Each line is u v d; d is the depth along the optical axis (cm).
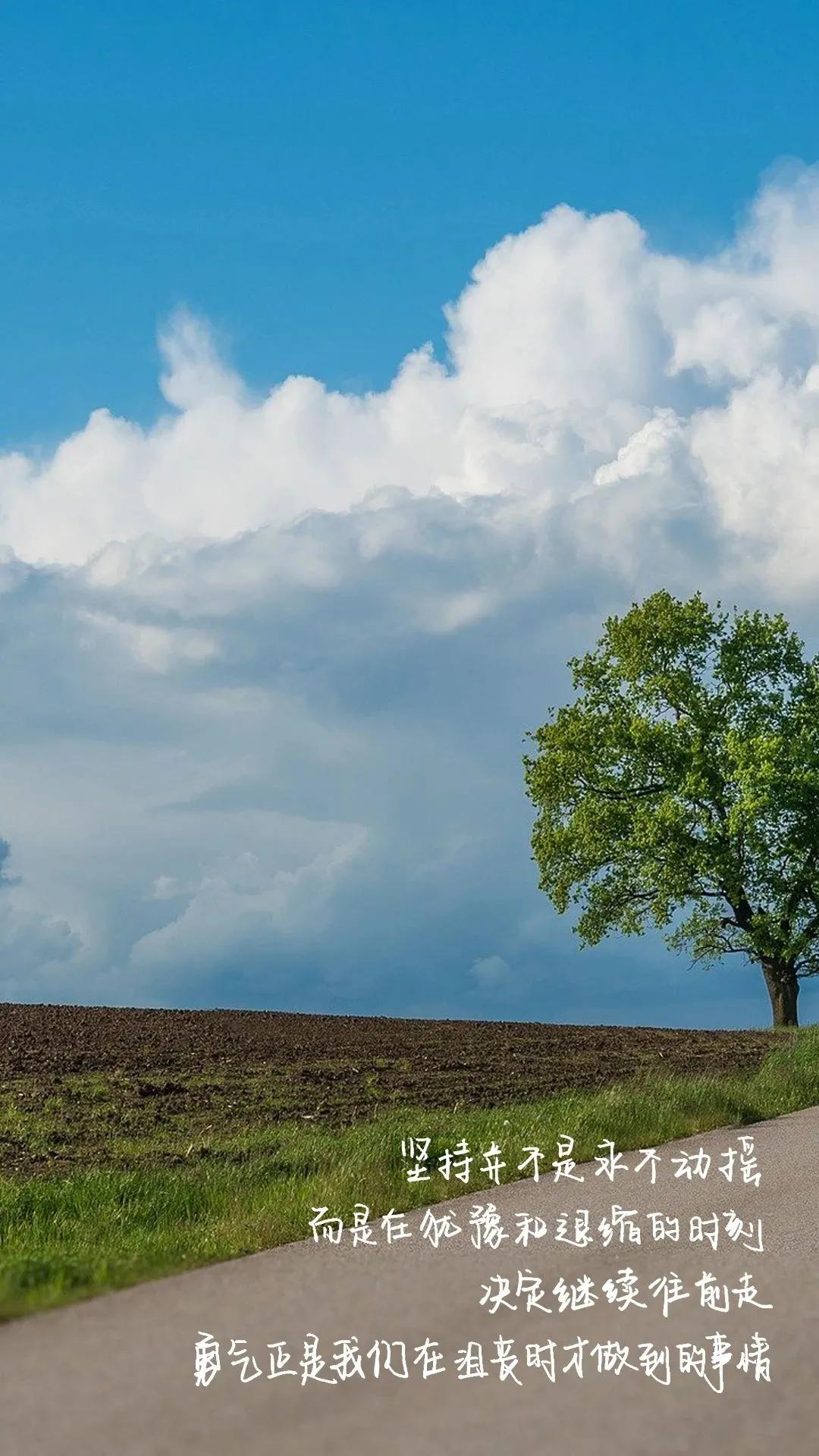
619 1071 2606
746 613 4425
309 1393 604
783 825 4178
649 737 4244
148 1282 842
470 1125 1659
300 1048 2948
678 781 4253
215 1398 594
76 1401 586
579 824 4322
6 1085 2238
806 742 4203
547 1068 2647
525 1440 543
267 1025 3516
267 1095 2167
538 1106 1808
